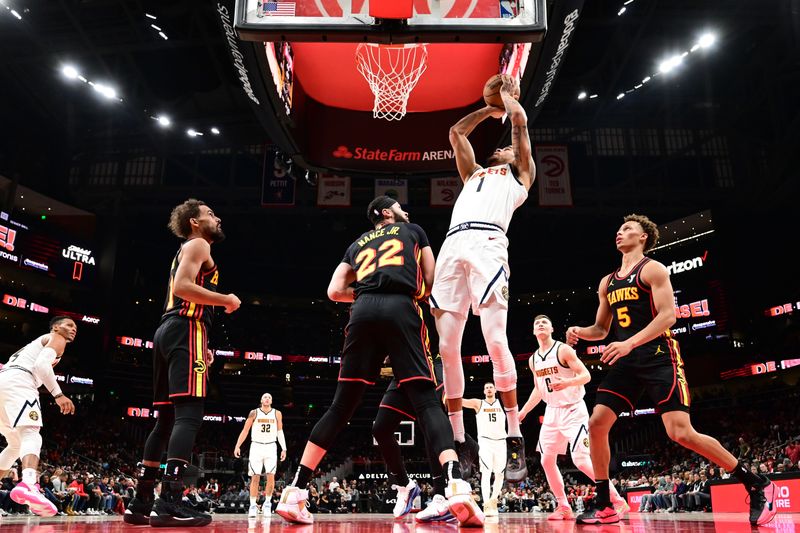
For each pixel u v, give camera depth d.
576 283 39.44
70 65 23.64
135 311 33.03
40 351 5.06
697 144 30.33
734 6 21.62
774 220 31.42
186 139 30.36
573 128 31.14
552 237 38.75
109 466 25.12
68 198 30.45
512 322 40.72
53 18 21.38
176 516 3.50
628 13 21.47
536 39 5.60
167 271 35.66
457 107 11.73
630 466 29.34
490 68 10.97
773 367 28.83
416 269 3.47
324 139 11.72
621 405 3.70
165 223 34.09
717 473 16.84
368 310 3.31
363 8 5.65
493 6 5.64
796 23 21.88
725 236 32.47
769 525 3.29
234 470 28.08
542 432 5.79
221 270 40.06
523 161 3.89
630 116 30.06
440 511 3.50
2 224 26.12
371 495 24.62
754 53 25.00
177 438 3.61
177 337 3.85
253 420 10.10
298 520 3.53
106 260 30.41
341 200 27.22
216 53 22.88
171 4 20.66
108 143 30.38
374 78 10.58
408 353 3.23
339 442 34.91
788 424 26.22
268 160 28.03
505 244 3.65
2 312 28.30
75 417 28.56
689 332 32.88
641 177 31.89
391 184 26.95
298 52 10.68
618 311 3.81
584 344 36.84
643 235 3.94
